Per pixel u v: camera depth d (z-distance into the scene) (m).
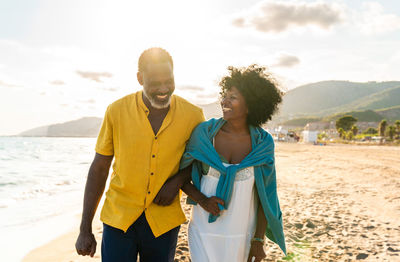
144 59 1.96
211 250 2.10
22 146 54.44
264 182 2.14
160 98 1.96
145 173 2.02
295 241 4.77
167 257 2.10
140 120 2.02
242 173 2.08
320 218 6.04
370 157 24.12
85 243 2.05
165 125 2.04
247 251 2.17
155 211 2.05
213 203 2.02
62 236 5.10
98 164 2.15
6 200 8.16
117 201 2.05
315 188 9.43
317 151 34.12
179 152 2.13
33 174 15.27
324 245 4.62
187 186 2.17
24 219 6.20
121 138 2.03
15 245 4.61
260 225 2.16
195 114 2.23
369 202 7.57
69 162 22.88
